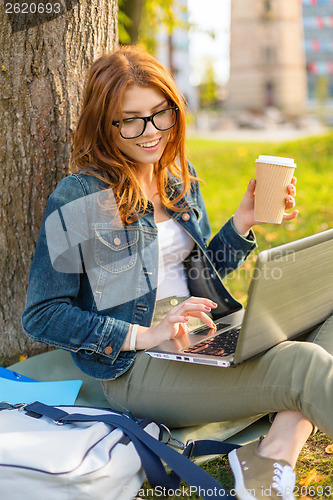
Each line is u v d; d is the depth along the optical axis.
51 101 2.90
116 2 3.10
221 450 2.14
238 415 2.08
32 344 3.15
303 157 9.88
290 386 1.90
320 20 25.64
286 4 25.58
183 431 2.28
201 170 9.57
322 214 6.32
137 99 2.26
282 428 1.96
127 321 2.31
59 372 2.79
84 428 1.98
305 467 2.21
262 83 26.17
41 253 2.23
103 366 2.27
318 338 2.23
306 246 1.86
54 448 1.82
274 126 17.75
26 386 2.57
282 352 1.96
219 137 14.72
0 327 3.10
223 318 2.47
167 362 2.17
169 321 2.12
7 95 2.84
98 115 2.30
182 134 2.47
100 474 1.77
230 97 26.39
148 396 2.20
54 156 2.97
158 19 5.56
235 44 26.50
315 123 17.75
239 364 1.90
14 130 2.88
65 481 1.74
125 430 1.96
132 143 2.32
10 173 2.93
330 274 2.08
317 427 1.96
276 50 26.08
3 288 3.07
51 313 2.20
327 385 1.86
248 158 10.42
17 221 3.00
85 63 2.97
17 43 2.80
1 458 1.79
